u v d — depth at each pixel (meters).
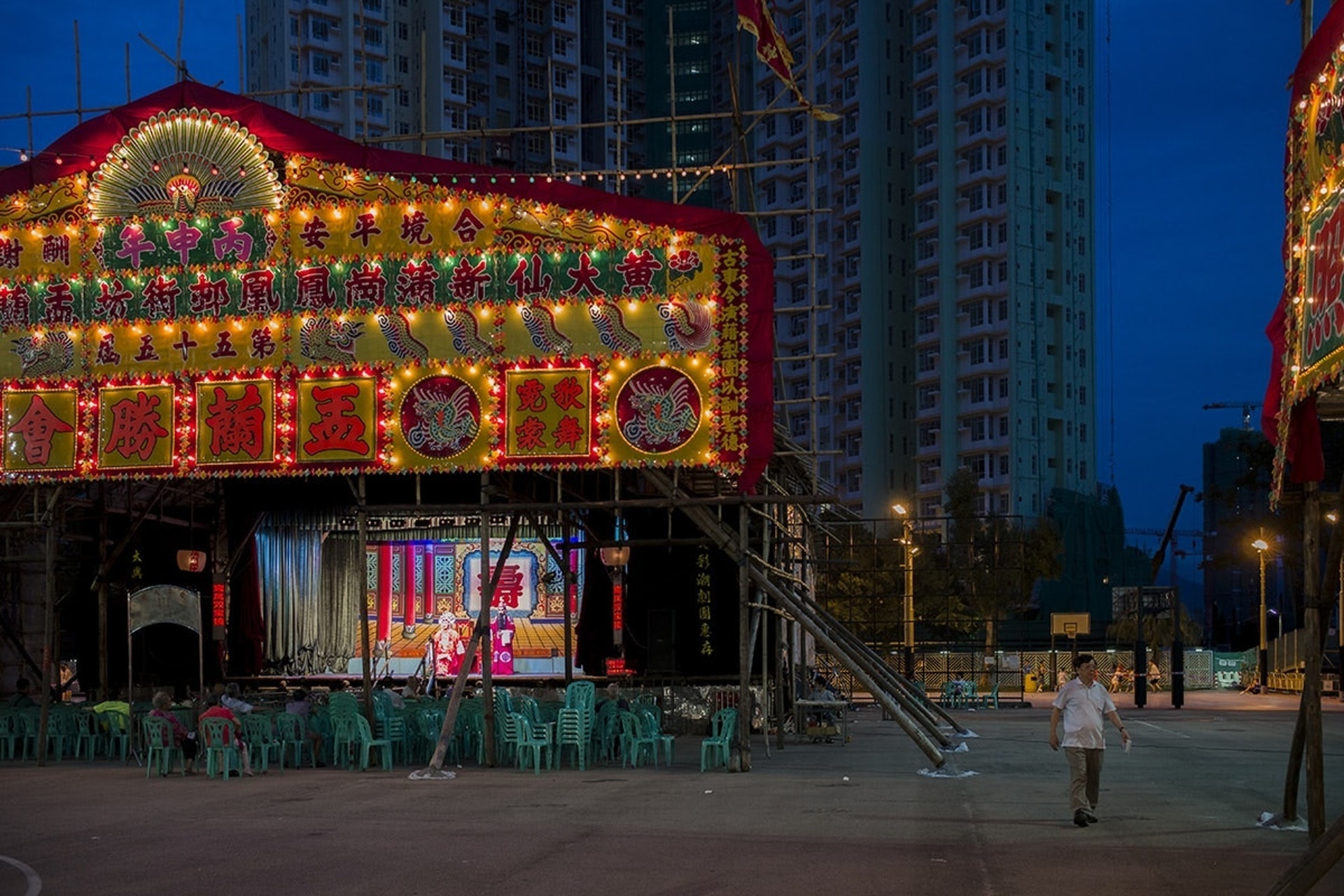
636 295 20.62
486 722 20.47
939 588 60.00
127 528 28.59
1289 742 25.19
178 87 22.22
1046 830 13.04
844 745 25.00
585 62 123.38
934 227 101.62
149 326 22.06
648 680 28.59
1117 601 49.78
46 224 22.58
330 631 36.88
